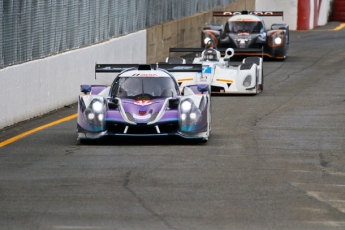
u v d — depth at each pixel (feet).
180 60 226.79
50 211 92.53
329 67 311.88
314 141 150.92
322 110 199.41
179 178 112.68
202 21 400.88
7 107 173.68
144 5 303.27
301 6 503.61
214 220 88.43
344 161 129.39
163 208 94.07
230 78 228.84
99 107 144.15
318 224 87.10
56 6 208.54
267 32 334.24
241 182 110.32
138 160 127.54
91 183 108.99
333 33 479.41
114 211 92.53
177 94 155.02
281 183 110.01
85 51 227.81
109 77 251.80
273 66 316.81
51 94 201.36
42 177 113.70
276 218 89.61
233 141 149.89
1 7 172.86
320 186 108.37
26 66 184.34
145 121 141.28
